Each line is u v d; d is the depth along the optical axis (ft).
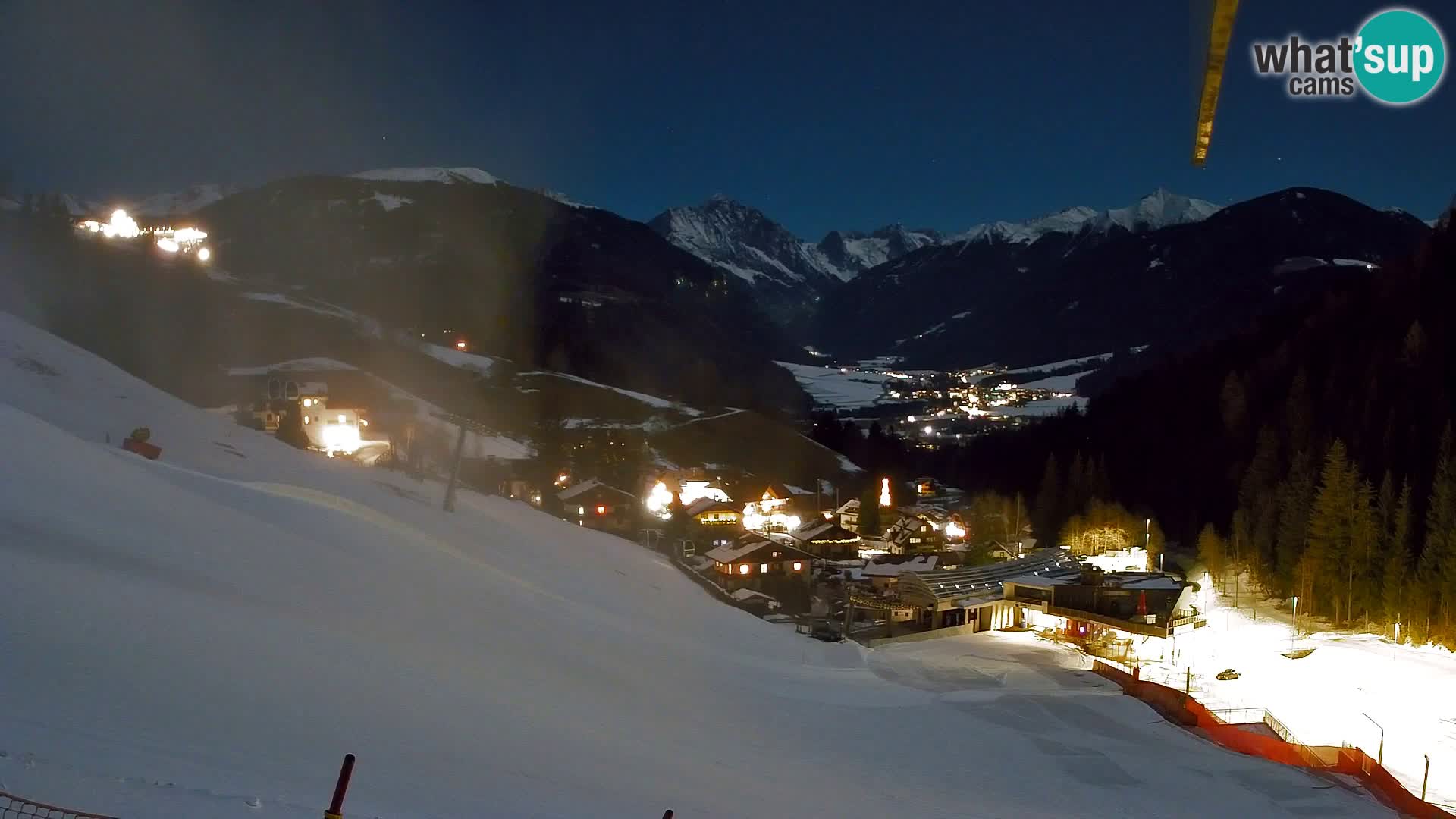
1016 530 238.48
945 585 153.99
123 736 30.71
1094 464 254.06
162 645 42.52
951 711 92.89
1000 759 75.97
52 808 21.13
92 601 44.52
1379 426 185.78
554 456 276.21
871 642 138.41
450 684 54.70
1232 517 202.69
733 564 182.50
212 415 170.40
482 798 36.45
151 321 291.99
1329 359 244.42
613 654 81.82
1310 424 204.23
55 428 83.35
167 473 88.53
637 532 223.71
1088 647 133.90
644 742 56.90
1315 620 146.61
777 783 55.67
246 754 33.30
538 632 79.77
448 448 238.68
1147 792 70.74
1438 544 127.24
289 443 185.47
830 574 203.72
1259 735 85.87
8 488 59.36
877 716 85.76
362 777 34.68
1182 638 140.56
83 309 275.80
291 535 79.92
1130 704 100.17
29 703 31.07
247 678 42.75
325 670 48.37
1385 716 99.76
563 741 51.16
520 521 159.02
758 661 107.04
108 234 364.99
